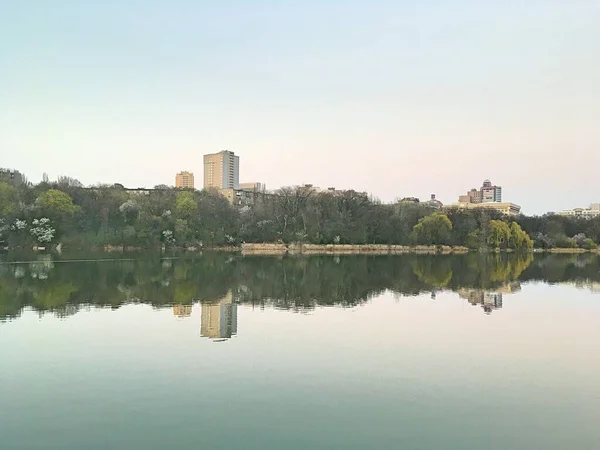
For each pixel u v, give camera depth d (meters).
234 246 156.50
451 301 46.47
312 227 164.50
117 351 26.98
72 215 127.88
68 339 29.75
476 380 22.56
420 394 20.69
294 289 54.53
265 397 20.09
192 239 146.38
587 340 30.59
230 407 19.03
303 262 102.69
